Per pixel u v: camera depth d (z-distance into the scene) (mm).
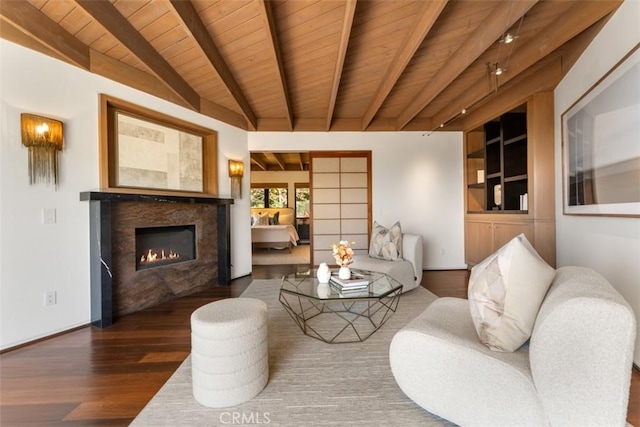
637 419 1314
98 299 2471
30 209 2172
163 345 2129
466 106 3512
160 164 3217
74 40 2393
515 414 1091
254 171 9453
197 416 1379
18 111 2119
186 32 2203
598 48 2113
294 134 4559
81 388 1604
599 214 2039
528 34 2406
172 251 3434
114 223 2699
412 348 1330
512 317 1214
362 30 2322
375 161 4645
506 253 1300
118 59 2740
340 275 2492
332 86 3234
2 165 2043
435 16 1951
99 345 2127
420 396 1314
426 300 3102
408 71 3010
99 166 2598
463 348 1222
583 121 2258
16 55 2111
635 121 1652
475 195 4574
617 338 901
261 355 1557
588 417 935
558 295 1061
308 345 2092
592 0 1957
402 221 4656
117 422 1345
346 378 1675
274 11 2078
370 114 4004
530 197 3043
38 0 1964
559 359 976
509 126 3654
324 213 4742
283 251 7055
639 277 1692
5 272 2051
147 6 2057
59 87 2346
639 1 1685
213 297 3334
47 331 2250
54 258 2299
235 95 3238
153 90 3088
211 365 1438
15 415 1396
